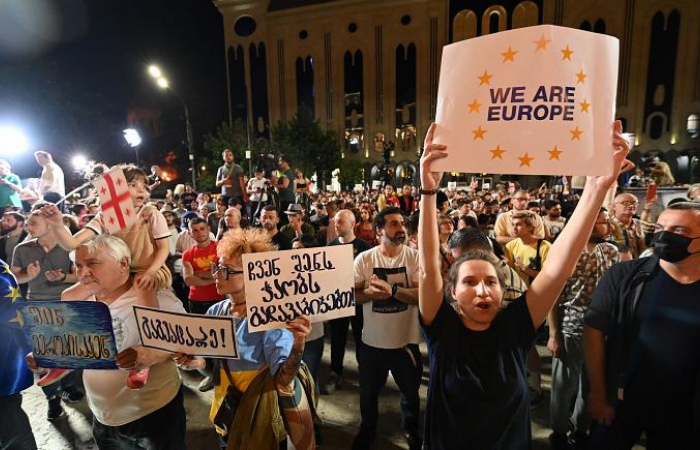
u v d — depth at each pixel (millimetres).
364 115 42375
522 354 1774
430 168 1632
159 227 2689
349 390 4047
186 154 38375
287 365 1771
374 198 17516
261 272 1781
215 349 1754
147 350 1923
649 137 34906
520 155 1504
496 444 1693
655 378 1991
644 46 34438
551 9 36562
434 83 40156
